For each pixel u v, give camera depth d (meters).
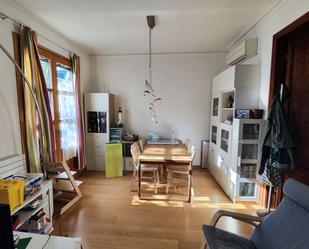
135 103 4.53
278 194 2.44
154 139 4.28
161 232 2.19
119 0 2.19
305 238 1.28
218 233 1.58
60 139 3.41
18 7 2.34
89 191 3.23
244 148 2.80
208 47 3.95
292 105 2.29
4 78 2.21
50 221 2.24
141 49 4.11
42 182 2.29
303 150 2.16
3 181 1.84
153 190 3.26
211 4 2.28
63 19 2.69
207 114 4.41
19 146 2.42
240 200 2.85
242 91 2.87
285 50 2.37
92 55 4.48
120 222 2.37
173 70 4.39
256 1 2.22
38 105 2.50
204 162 4.41
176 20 2.71
